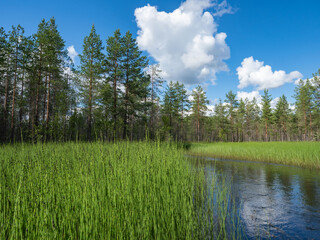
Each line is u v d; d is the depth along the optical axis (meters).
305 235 3.03
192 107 44.72
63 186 2.48
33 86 21.81
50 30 20.72
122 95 23.33
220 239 2.70
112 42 23.11
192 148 20.09
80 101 23.11
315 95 38.22
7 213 2.06
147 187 3.10
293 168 9.74
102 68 21.75
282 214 3.87
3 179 2.81
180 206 3.09
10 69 21.94
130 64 23.61
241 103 57.47
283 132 57.28
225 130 49.12
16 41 21.73
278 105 54.12
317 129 40.50
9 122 21.30
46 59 20.33
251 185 6.18
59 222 1.86
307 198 4.89
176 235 2.47
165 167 4.27
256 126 59.62
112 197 2.42
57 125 12.34
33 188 2.37
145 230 2.10
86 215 1.92
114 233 1.96
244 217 3.69
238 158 14.23
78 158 4.03
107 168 3.33
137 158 4.04
